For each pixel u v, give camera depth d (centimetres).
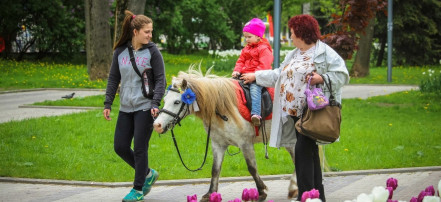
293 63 583
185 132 1162
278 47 1229
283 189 759
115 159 944
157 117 622
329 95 564
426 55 3978
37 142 1055
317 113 545
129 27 666
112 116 1370
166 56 4362
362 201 313
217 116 638
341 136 1162
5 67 2923
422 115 1513
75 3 3734
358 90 2253
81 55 4081
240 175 843
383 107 1666
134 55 665
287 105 583
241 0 5250
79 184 785
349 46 1355
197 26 4991
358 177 838
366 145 1076
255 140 674
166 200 697
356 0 1324
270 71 626
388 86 2453
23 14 3400
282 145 616
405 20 3759
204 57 4566
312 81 557
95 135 1130
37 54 3725
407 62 4031
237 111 641
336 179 824
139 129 660
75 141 1070
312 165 569
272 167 890
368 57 2925
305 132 546
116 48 683
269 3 4519
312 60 571
